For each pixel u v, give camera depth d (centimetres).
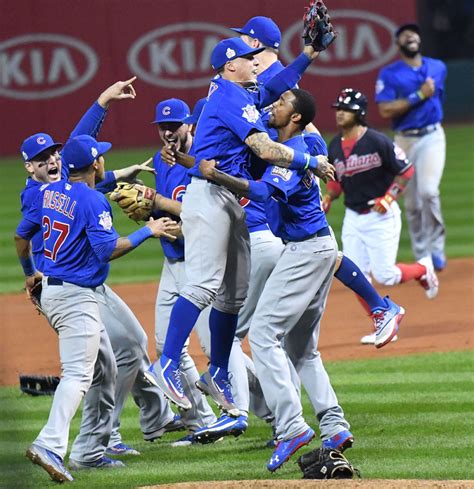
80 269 2698
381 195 4047
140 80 9981
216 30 10100
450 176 7975
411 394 3347
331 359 3853
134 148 9794
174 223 2766
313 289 2656
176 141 3078
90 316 2697
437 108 5106
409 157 5144
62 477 2633
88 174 2775
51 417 2645
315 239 2642
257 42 3081
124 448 2970
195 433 2789
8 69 9875
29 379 3559
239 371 2936
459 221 6581
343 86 10238
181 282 3062
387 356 3850
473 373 3562
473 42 10844
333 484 2464
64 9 9944
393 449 2811
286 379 2628
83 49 9975
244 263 2748
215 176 2538
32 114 9969
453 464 2659
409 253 5959
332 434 2670
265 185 2539
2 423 3055
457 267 5431
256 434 3109
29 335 4434
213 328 2769
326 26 2711
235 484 2503
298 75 2719
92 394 2795
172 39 10038
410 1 10362
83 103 10006
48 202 2720
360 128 4025
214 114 2597
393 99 5103
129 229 6694
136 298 5041
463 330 4181
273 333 2647
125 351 2922
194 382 3038
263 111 2878
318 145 2834
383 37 10281
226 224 2653
